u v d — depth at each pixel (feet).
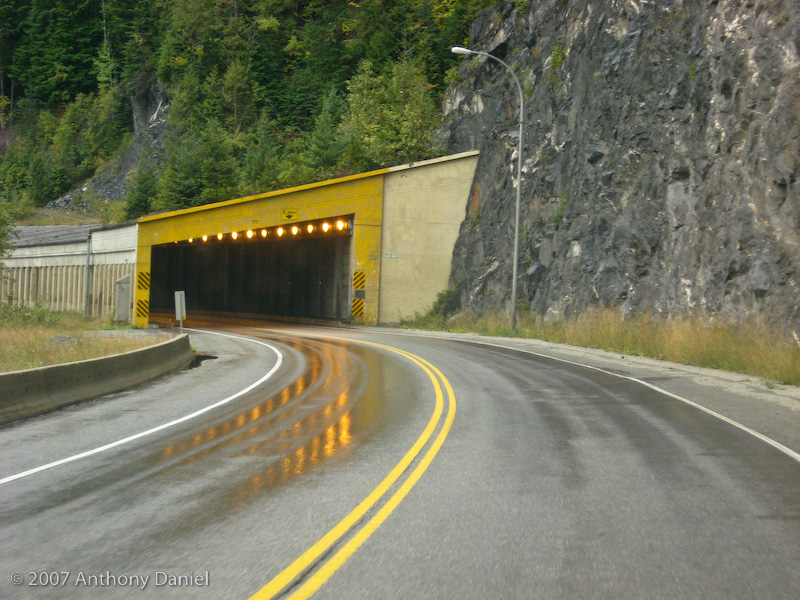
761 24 77.97
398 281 142.51
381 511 20.42
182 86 270.87
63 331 95.91
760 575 15.70
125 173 280.72
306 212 137.80
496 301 125.80
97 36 362.33
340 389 48.98
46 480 24.16
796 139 66.80
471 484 23.56
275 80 276.00
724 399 44.75
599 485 23.54
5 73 379.35
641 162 97.04
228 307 199.00
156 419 36.83
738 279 72.49
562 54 127.85
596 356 75.77
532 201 123.95
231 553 16.98
